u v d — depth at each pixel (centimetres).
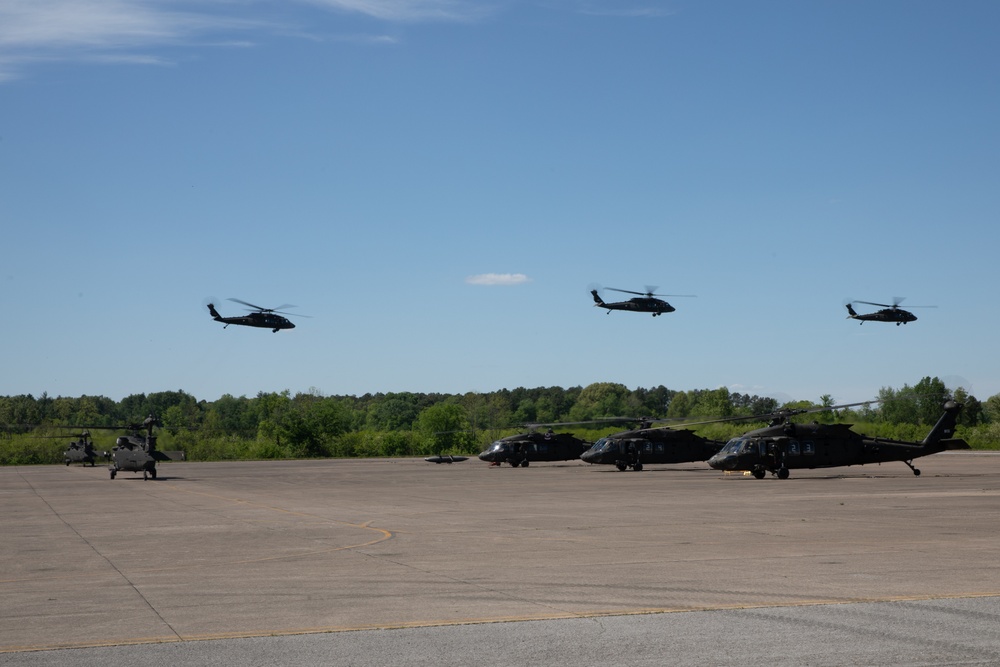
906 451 4709
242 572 1611
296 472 6700
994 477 4703
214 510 3120
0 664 967
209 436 12444
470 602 1295
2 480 5928
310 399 12812
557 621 1155
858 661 948
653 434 6022
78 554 1912
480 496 3722
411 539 2111
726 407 13000
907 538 2011
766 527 2284
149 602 1323
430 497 3694
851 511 2722
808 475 4966
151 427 5856
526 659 967
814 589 1369
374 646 1033
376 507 3166
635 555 1778
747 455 4609
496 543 2009
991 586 1388
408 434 12706
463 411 13338
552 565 1652
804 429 4672
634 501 3284
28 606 1300
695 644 1025
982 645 1013
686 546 1912
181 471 7075
